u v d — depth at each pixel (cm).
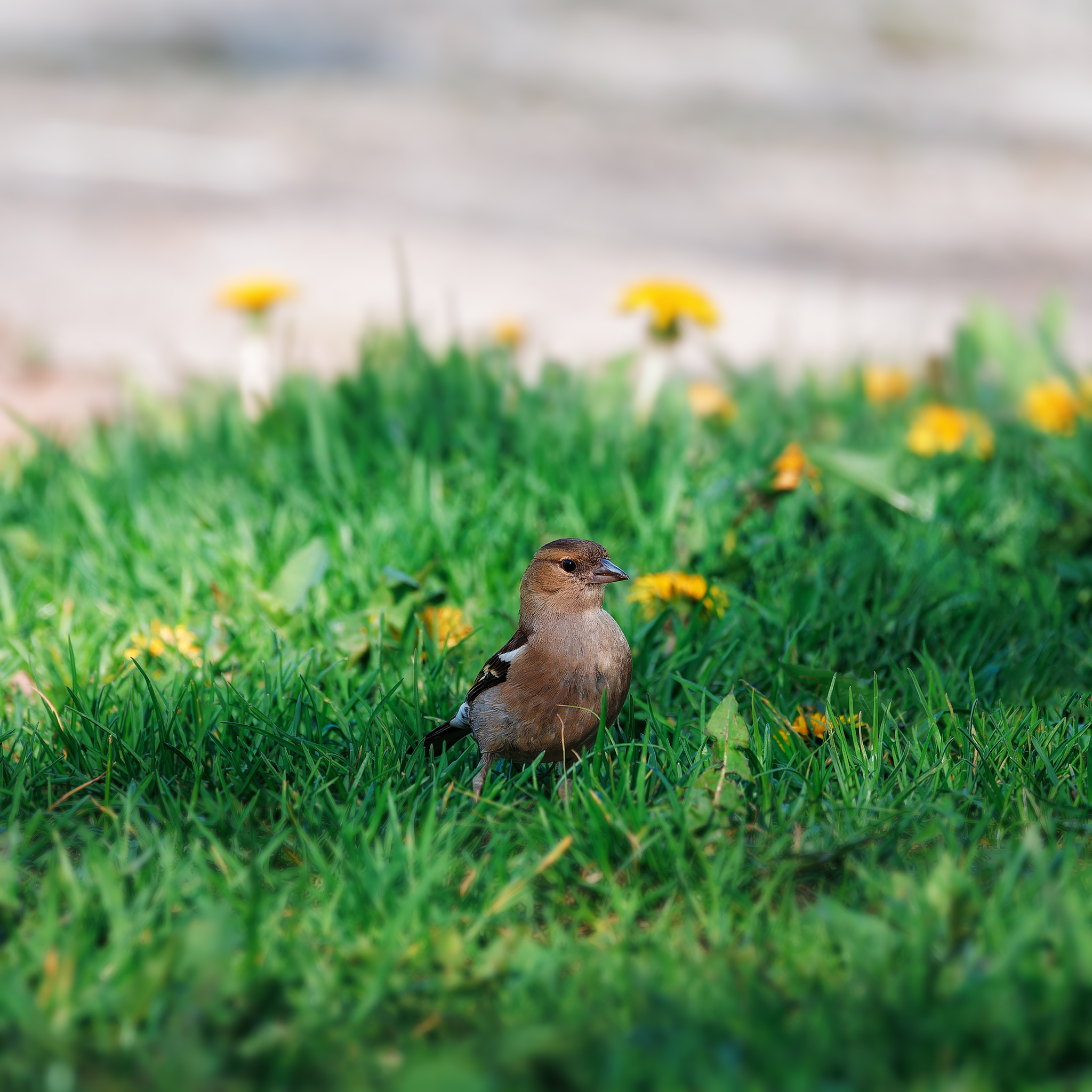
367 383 1392
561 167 3241
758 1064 491
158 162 3091
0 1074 493
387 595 928
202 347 2012
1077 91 4097
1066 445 1296
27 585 990
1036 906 592
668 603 917
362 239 2631
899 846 679
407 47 4297
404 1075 484
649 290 1363
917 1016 511
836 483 1151
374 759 753
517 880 620
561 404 1366
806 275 2531
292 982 559
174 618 964
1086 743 745
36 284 2298
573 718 745
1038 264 2662
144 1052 508
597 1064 491
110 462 1288
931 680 818
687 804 676
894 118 3769
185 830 688
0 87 3594
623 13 4778
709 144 3506
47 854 657
